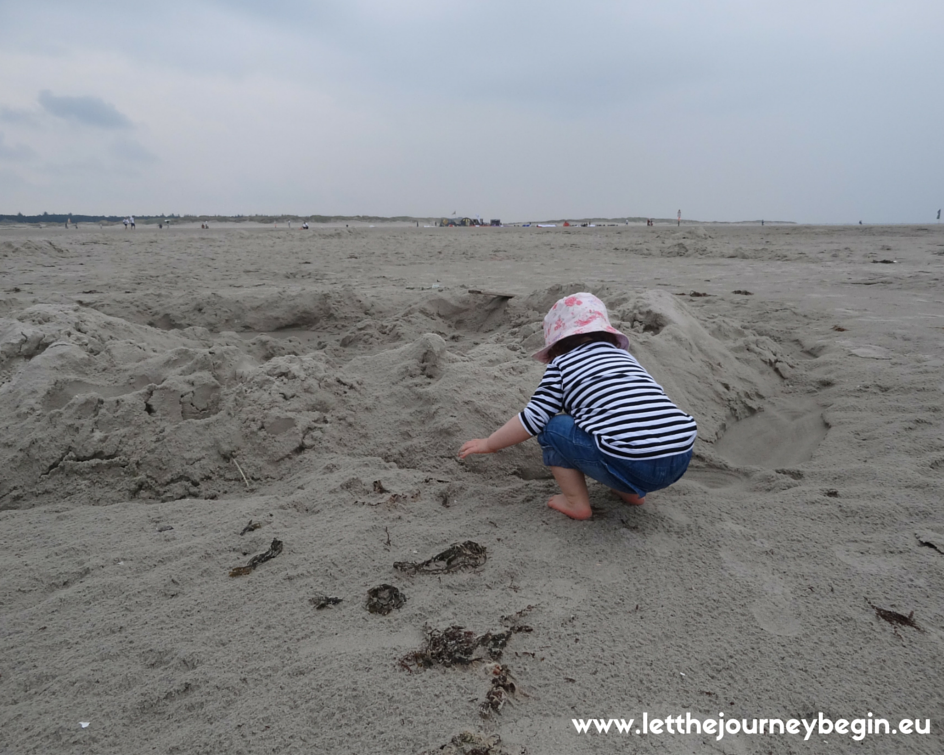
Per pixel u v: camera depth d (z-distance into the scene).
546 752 1.55
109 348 4.46
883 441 3.63
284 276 11.12
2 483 3.46
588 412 2.54
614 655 1.90
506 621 2.05
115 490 3.44
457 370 3.95
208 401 3.78
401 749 1.55
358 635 2.02
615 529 2.62
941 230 29.00
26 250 14.48
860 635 1.99
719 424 4.17
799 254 14.75
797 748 1.59
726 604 2.13
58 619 2.18
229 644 2.00
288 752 1.56
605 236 26.19
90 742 1.64
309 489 3.11
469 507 2.92
